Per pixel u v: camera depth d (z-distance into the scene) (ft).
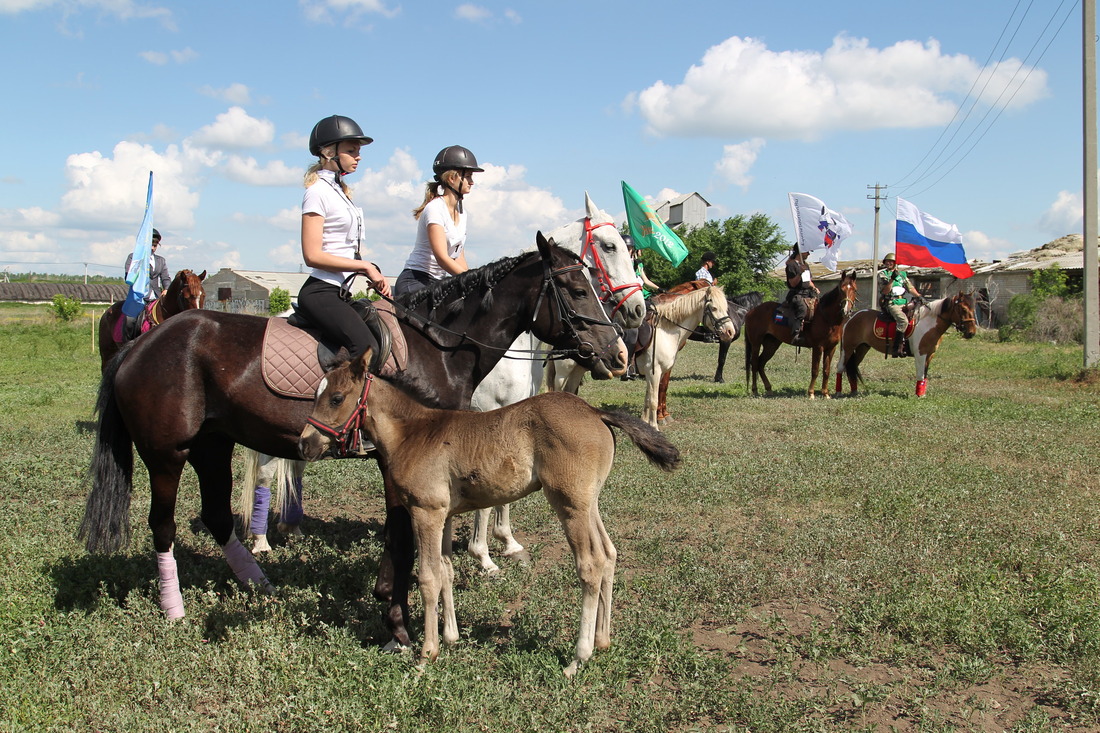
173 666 13.50
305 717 11.72
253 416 15.31
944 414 38.96
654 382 37.01
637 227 30.45
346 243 16.01
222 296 181.47
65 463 28.78
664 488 25.45
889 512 22.24
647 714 12.07
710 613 16.29
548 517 23.15
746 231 160.25
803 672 13.88
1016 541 19.39
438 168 18.56
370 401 14.12
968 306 45.93
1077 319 91.30
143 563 18.47
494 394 19.74
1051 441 31.76
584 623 13.55
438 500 13.74
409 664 13.50
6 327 107.76
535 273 17.08
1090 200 54.44
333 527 22.40
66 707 12.05
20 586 16.31
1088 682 12.94
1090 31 53.88
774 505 24.06
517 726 11.82
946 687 13.23
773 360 79.87
